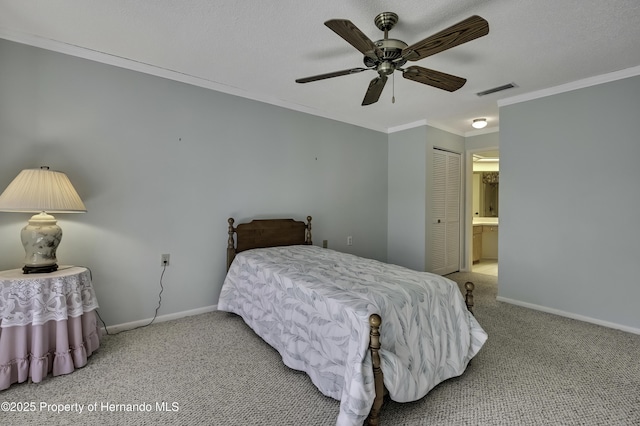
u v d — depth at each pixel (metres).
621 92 2.70
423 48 1.65
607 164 2.79
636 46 2.28
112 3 1.83
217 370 1.99
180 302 2.86
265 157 3.38
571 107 2.98
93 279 2.45
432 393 1.76
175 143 2.81
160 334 2.50
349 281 1.92
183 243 2.86
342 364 1.56
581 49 2.33
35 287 1.83
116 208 2.54
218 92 3.04
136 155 2.62
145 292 2.68
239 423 1.51
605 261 2.80
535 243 3.23
